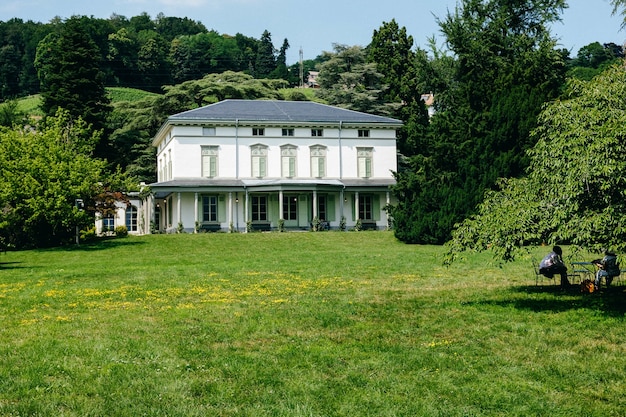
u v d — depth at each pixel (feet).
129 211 192.34
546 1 176.45
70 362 35.91
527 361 37.27
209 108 179.63
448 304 54.65
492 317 48.65
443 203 126.72
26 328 45.44
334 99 239.30
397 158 206.28
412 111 228.84
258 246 129.80
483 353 38.88
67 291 64.49
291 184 163.63
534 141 118.11
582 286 59.47
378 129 180.96
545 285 65.05
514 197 54.39
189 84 242.37
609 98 51.75
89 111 199.52
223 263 93.40
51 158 135.03
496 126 121.90
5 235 130.00
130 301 57.98
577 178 46.06
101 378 33.01
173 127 170.30
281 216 163.12
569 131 49.11
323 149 177.78
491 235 50.24
